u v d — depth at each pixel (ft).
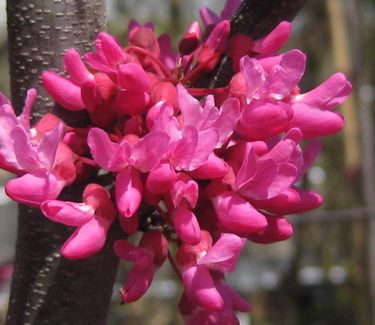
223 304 0.33
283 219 0.35
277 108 0.32
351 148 1.12
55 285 0.36
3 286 0.79
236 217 0.32
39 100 0.35
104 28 0.36
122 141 0.30
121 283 1.10
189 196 0.31
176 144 0.31
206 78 0.36
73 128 0.33
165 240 0.33
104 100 0.33
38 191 0.31
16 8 0.35
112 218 0.32
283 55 0.32
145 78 0.32
